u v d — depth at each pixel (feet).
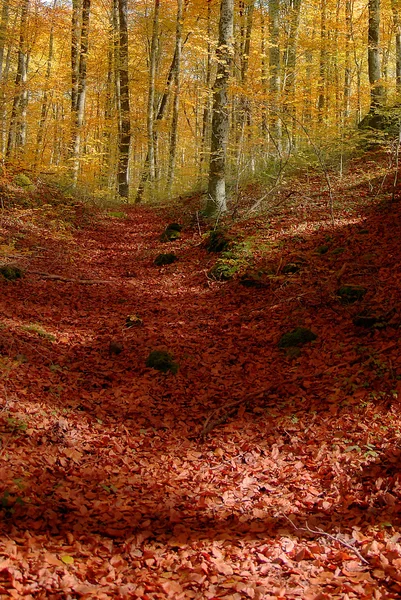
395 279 28.19
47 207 52.49
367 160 52.90
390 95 50.24
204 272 39.11
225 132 48.57
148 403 22.22
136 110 112.78
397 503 14.39
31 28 59.62
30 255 39.58
